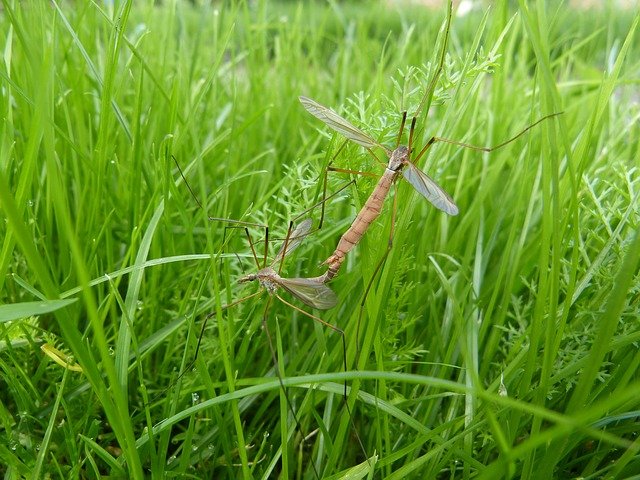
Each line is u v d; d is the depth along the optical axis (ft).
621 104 0.58
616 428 0.30
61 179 0.38
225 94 0.63
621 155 0.47
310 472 0.32
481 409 0.29
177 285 0.40
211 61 0.65
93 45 0.50
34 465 0.29
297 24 0.68
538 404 0.27
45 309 0.20
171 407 0.31
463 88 0.38
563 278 0.34
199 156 0.26
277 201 0.40
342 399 0.34
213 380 0.35
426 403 0.34
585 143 0.29
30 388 0.34
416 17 0.97
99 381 0.24
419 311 0.38
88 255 0.39
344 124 0.33
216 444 0.33
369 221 0.33
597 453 0.30
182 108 0.50
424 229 0.40
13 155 0.38
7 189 0.19
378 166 0.35
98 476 0.28
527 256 0.39
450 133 0.36
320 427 0.30
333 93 0.64
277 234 0.37
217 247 0.40
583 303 0.33
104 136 0.36
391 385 0.35
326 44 0.86
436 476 0.31
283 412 0.27
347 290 0.36
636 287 0.30
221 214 0.43
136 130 0.38
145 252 0.31
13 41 0.47
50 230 0.39
